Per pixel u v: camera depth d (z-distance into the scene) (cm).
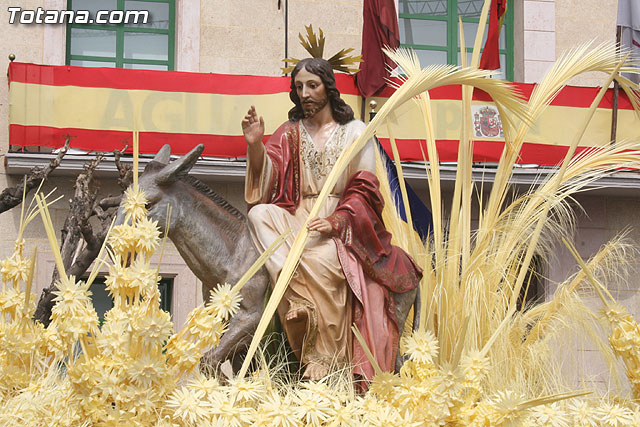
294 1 1723
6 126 1587
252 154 675
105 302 1509
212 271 666
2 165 1543
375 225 664
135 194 454
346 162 600
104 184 1526
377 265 654
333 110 697
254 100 1509
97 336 430
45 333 498
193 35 1684
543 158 1559
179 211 662
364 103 1523
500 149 1556
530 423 483
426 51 1816
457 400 443
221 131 1505
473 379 462
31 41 1639
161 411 426
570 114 1578
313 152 686
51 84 1491
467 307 799
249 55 1697
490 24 1593
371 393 508
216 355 639
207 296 687
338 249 638
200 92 1510
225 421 423
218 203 680
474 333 761
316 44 761
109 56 1716
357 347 629
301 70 694
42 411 432
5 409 440
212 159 1501
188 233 664
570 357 806
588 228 1686
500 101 766
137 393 417
